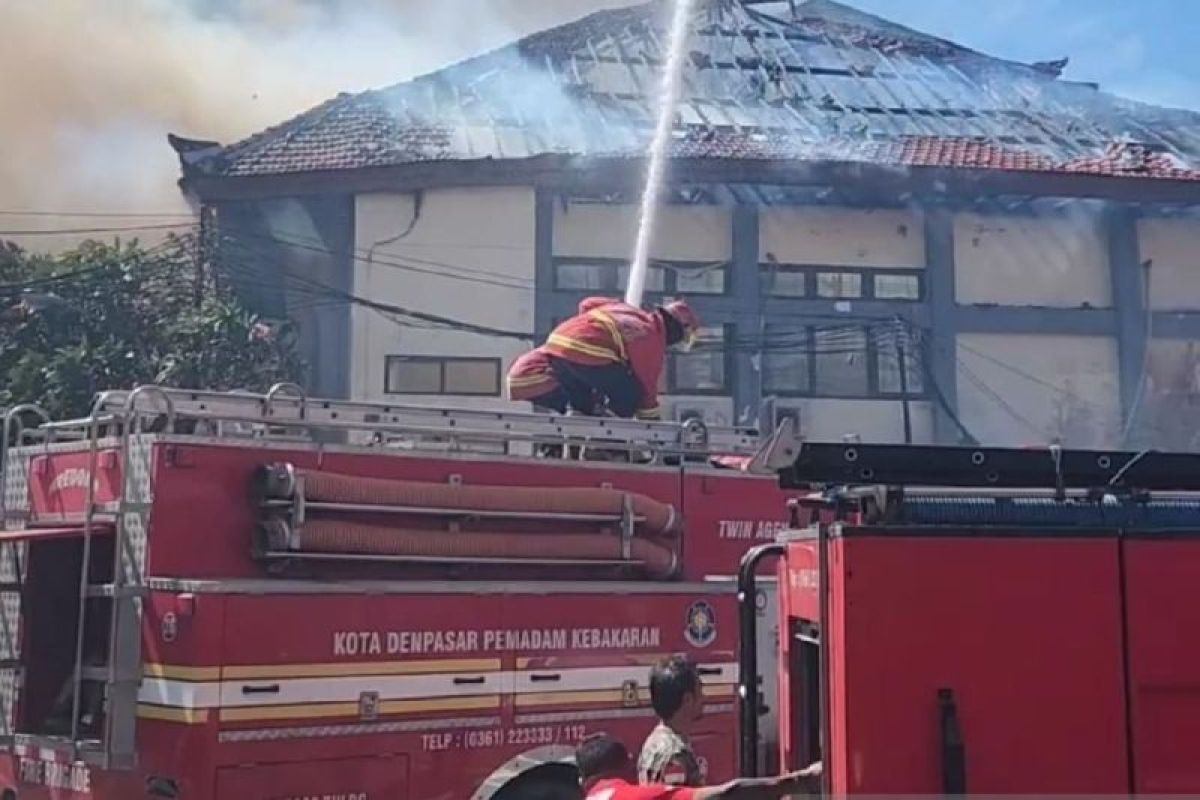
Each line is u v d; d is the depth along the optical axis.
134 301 17.97
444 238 20.59
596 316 8.23
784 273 21.66
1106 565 2.85
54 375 16.50
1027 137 25.48
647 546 7.00
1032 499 3.02
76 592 6.15
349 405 6.27
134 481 5.74
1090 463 3.31
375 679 5.84
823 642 2.87
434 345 20.38
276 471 5.85
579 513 6.77
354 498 6.05
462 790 6.05
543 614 6.41
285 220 20.42
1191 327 22.88
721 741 6.92
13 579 6.37
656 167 20.92
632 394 8.16
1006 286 22.39
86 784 5.75
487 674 6.18
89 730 5.87
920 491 2.98
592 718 6.48
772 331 21.42
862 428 21.47
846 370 21.56
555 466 6.81
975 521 2.92
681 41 25.84
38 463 6.41
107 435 6.19
